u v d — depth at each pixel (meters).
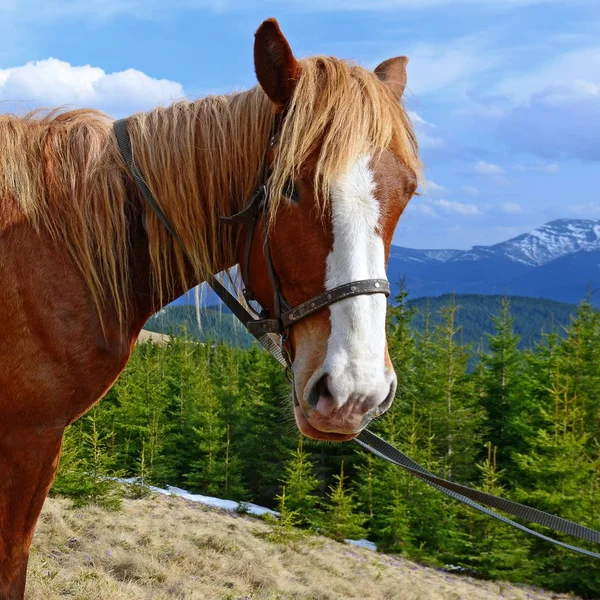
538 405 18.23
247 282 2.27
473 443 19.22
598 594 13.59
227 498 21.08
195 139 2.32
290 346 2.15
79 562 6.73
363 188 1.97
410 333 20.34
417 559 14.61
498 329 21.34
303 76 2.10
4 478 2.02
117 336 2.20
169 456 22.28
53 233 2.11
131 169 2.26
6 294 2.04
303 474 16.94
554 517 2.57
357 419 1.87
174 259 2.37
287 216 2.02
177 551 8.62
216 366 29.67
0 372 2.03
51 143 2.23
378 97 2.10
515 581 14.02
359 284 1.91
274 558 10.19
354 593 9.64
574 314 20.22
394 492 15.19
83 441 13.40
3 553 2.02
